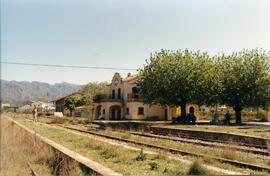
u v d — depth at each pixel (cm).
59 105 10019
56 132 3375
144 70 5031
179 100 4878
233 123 4825
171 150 1955
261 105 4791
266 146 2225
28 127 3875
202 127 3612
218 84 4816
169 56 4928
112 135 3045
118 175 1196
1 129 4366
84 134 3312
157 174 1276
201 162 1439
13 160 1942
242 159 1667
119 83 7406
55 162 1752
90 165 1353
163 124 4291
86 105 8325
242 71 4762
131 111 6825
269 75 4744
